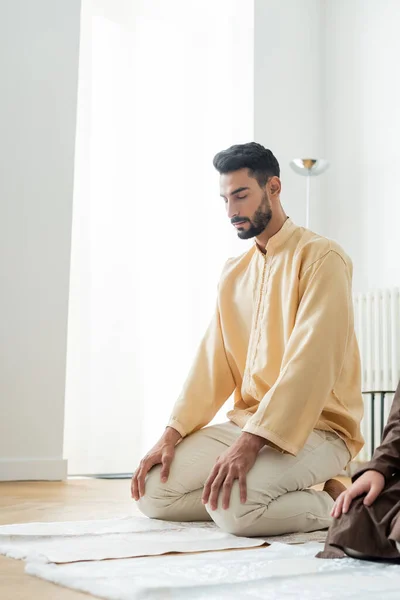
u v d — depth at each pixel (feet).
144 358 15.14
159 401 15.25
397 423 4.97
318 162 15.19
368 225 16.67
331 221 17.47
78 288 14.51
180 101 16.15
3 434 12.50
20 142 13.16
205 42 16.58
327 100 17.90
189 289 15.87
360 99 17.20
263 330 7.32
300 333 6.77
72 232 14.55
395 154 16.34
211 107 16.53
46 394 12.82
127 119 15.40
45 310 12.98
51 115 13.42
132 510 8.21
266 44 17.08
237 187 7.22
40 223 13.12
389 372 14.93
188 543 5.77
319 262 7.04
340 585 4.21
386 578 4.40
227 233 16.43
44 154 13.29
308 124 17.63
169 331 15.52
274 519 6.32
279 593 4.01
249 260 7.89
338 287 6.92
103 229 14.92
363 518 4.83
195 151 16.24
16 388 12.66
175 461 7.09
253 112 16.74
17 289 12.85
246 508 6.18
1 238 12.86
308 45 17.85
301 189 17.34
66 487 11.26
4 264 12.82
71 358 14.38
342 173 17.35
